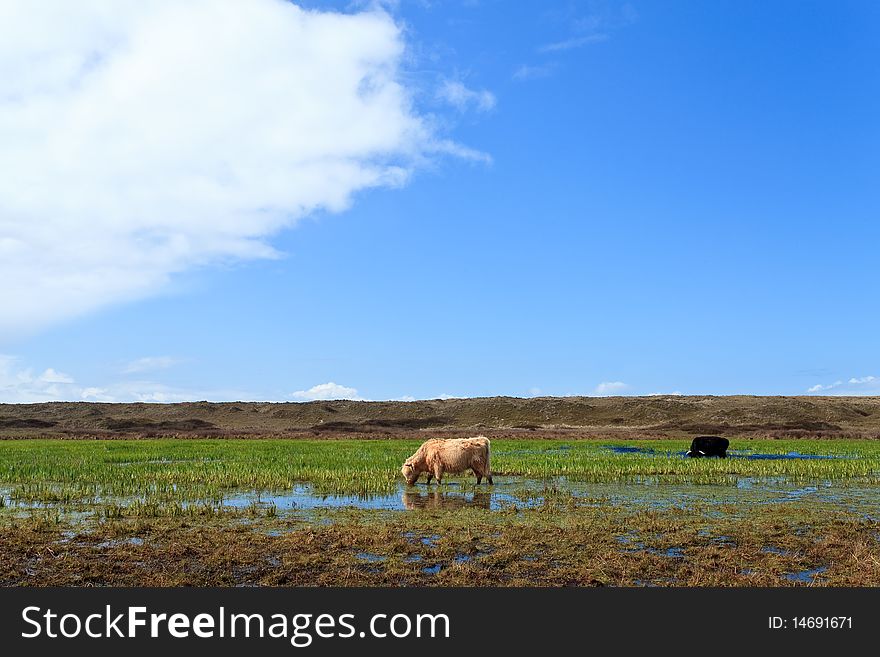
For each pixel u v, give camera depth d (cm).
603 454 3575
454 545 1158
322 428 8569
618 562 1048
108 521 1394
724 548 1148
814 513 1530
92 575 1001
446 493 1880
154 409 11025
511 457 3212
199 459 3070
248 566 1052
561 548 1141
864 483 2177
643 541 1202
